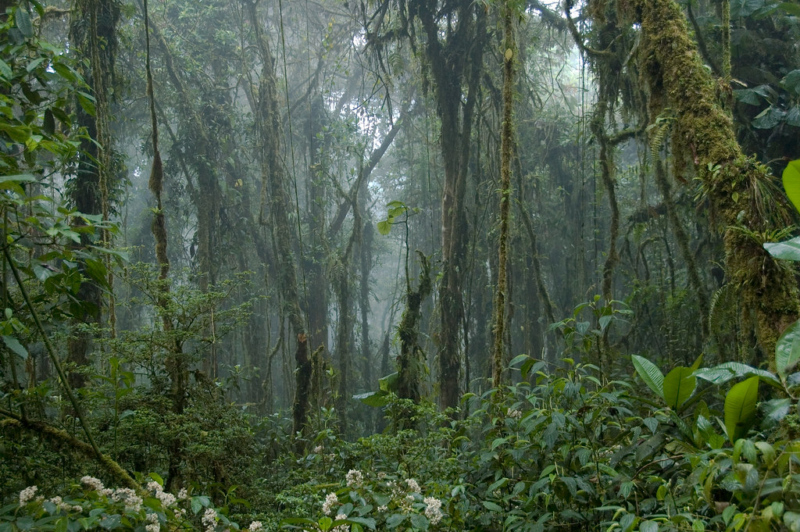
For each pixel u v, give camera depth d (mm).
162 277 5102
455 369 8188
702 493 2422
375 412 13695
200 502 2488
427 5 8281
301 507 3342
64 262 2949
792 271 3162
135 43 11891
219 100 12891
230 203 12516
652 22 4129
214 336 4719
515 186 10148
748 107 6258
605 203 12289
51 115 3406
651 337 8906
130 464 4102
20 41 3502
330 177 13016
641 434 3037
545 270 12898
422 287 6438
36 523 2045
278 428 6863
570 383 3342
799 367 2443
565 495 2945
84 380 5742
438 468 3660
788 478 1908
